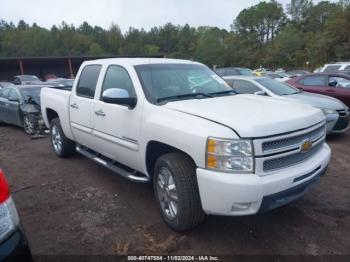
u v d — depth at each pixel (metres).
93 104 4.53
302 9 93.25
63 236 3.42
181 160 3.20
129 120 3.81
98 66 4.71
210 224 3.54
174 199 3.30
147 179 3.80
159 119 3.38
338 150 6.42
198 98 3.87
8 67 41.59
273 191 2.84
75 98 5.05
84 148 5.42
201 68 4.71
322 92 9.95
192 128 3.00
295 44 70.56
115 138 4.13
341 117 7.18
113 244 3.25
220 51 89.00
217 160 2.80
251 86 8.05
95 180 4.98
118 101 3.66
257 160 2.79
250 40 95.38
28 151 6.95
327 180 4.77
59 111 5.59
